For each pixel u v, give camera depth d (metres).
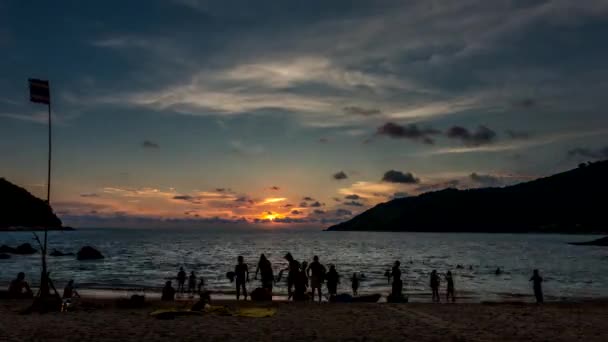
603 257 83.94
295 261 18.66
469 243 166.12
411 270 54.09
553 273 50.44
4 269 49.59
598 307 15.99
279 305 15.75
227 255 81.00
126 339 9.42
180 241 160.12
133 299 15.39
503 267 59.53
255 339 9.60
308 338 9.78
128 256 75.44
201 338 9.62
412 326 11.43
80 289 28.56
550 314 13.76
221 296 25.17
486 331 10.80
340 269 55.53
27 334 9.87
